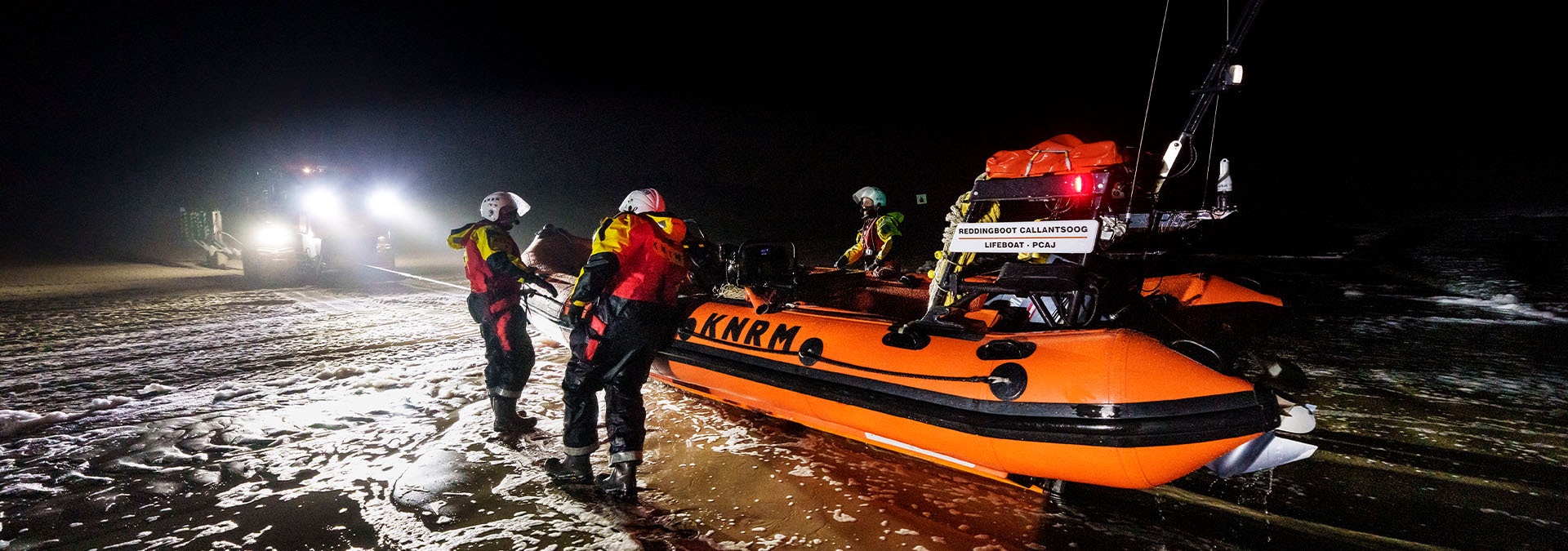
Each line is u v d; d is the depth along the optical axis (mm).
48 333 6215
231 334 6090
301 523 2520
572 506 2646
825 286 4008
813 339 3076
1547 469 2924
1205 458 2291
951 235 2980
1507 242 14367
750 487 2795
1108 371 2369
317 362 4992
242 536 2430
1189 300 3611
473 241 3434
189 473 2953
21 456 3135
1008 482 2789
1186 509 2596
